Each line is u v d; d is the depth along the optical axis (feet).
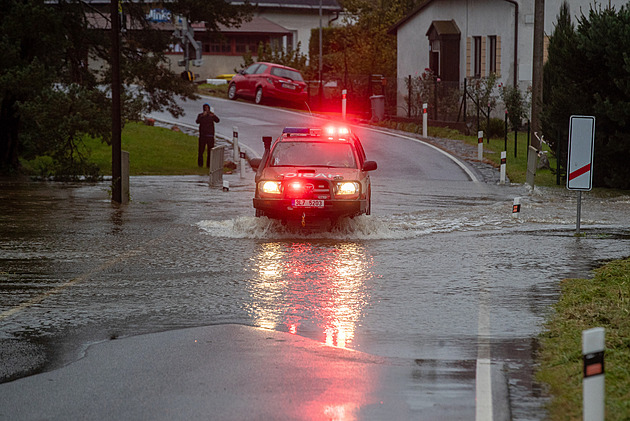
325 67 337.72
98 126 144.25
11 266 71.00
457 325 51.37
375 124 244.83
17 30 142.10
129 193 123.24
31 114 140.97
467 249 80.18
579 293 59.47
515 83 236.63
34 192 130.21
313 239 86.28
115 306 56.85
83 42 163.84
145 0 174.50
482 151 178.81
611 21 137.28
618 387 37.86
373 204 115.75
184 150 196.44
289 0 429.38
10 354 45.57
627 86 134.31
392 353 45.37
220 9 175.32
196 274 67.77
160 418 35.42
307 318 53.42
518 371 41.86
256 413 35.88
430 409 36.17
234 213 106.11
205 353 45.52
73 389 39.47
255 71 284.82
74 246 81.20
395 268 70.33
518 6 235.61
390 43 333.62
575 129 88.22
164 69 172.65
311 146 94.94
